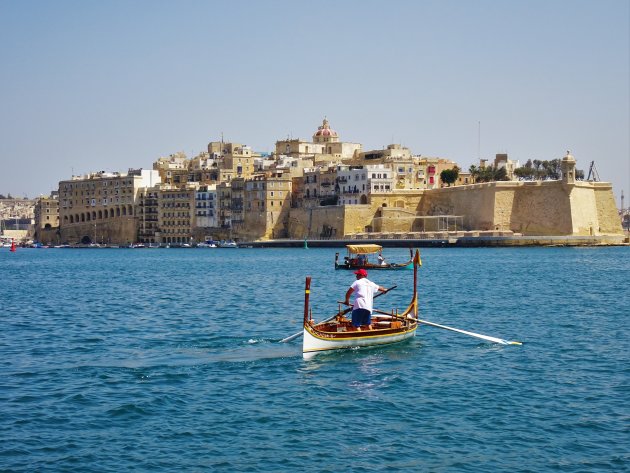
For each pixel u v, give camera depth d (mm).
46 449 30172
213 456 29531
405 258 167125
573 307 69438
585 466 28422
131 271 138750
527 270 121188
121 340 53000
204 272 131125
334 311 68562
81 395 37344
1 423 33094
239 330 56875
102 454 29703
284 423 33188
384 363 44031
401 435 31672
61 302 79625
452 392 37719
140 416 34125
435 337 51938
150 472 28141
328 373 41750
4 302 80125
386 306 70875
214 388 38781
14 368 43562
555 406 35188
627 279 101938
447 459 29156
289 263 159625
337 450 30094
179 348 49438
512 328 56500
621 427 32250
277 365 43750
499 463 28750
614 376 40469
